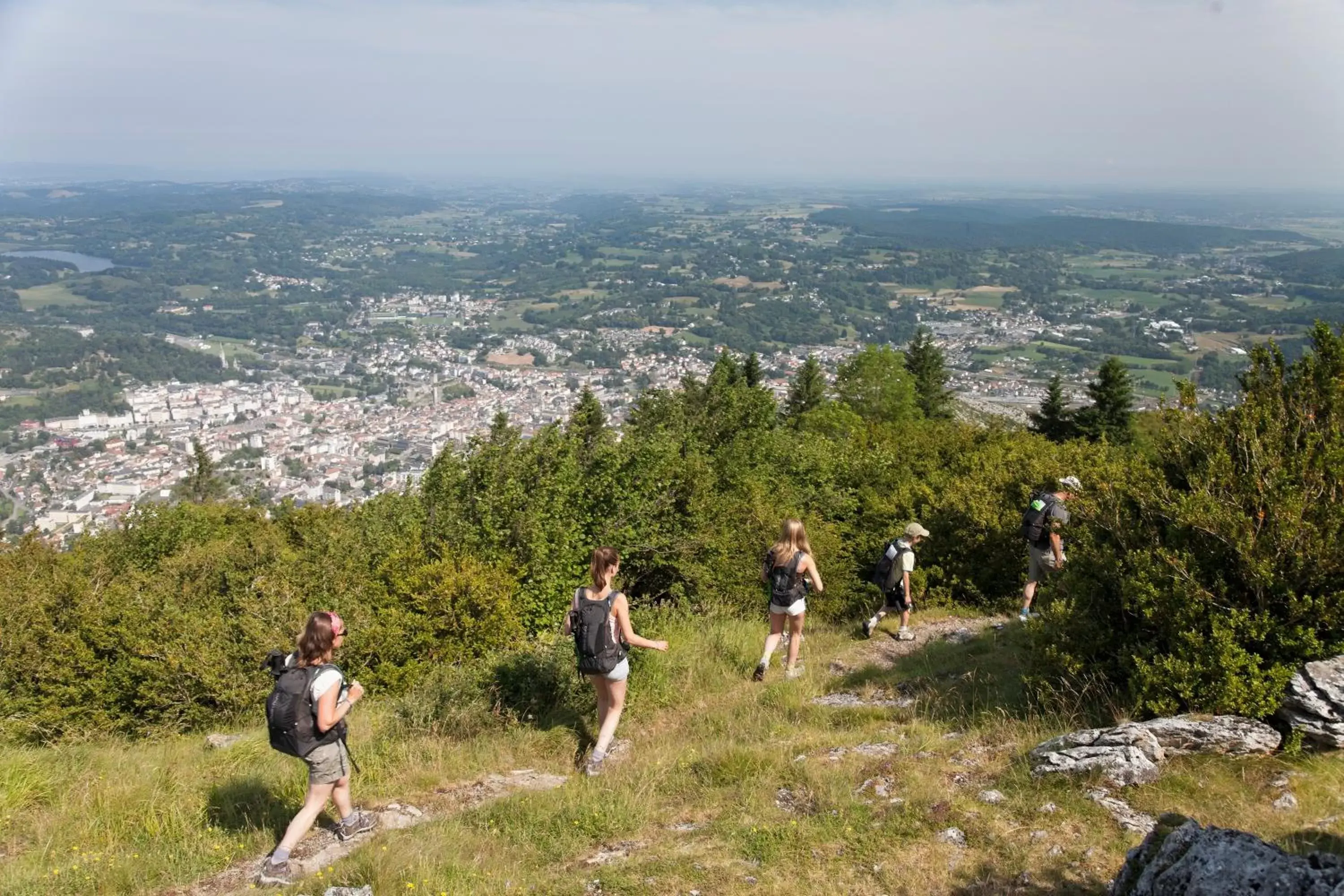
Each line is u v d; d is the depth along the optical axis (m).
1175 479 6.73
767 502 13.49
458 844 5.02
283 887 4.70
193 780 6.66
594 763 6.22
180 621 9.84
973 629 9.84
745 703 7.62
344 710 5.08
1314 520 5.41
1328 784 4.49
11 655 9.50
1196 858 3.29
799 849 4.52
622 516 11.91
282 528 17.27
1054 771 4.95
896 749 5.88
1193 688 5.29
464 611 9.82
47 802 6.29
